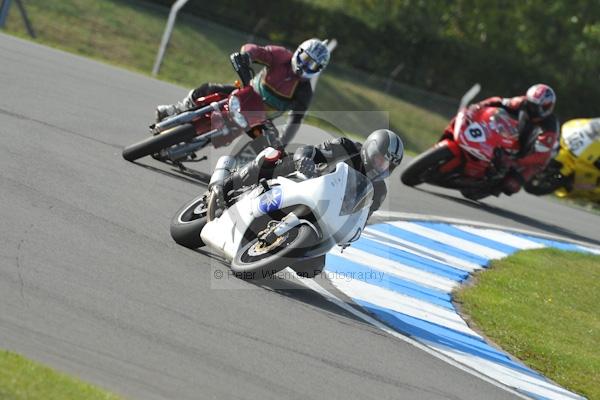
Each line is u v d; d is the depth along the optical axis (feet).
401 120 328.49
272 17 353.31
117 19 299.79
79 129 121.29
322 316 74.54
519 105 156.35
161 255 77.46
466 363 75.15
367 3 388.98
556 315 105.70
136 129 134.10
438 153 155.22
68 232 75.72
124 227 82.69
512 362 81.20
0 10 234.38
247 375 57.00
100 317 59.31
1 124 109.40
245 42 329.52
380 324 78.59
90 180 96.17
